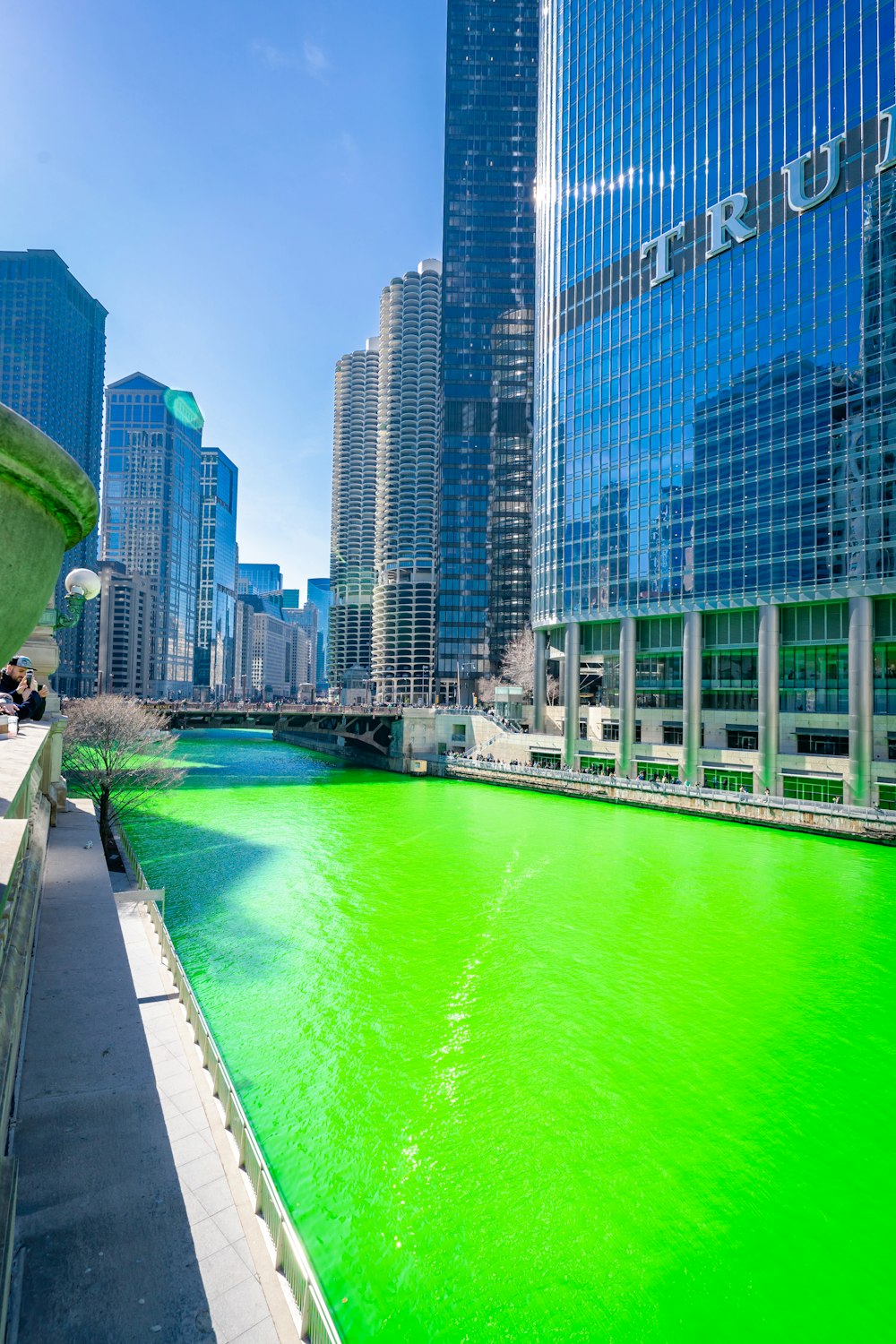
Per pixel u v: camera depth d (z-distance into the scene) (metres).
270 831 50.81
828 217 54.00
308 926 31.48
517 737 79.12
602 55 74.25
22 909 5.22
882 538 49.81
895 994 25.42
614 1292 13.25
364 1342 12.20
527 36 157.50
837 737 53.94
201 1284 5.05
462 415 153.50
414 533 194.00
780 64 57.19
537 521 83.31
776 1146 17.20
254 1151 10.82
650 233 68.12
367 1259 13.84
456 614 150.50
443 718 89.25
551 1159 16.56
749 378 58.94
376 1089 19.17
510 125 157.00
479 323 154.88
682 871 40.78
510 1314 12.75
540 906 34.66
